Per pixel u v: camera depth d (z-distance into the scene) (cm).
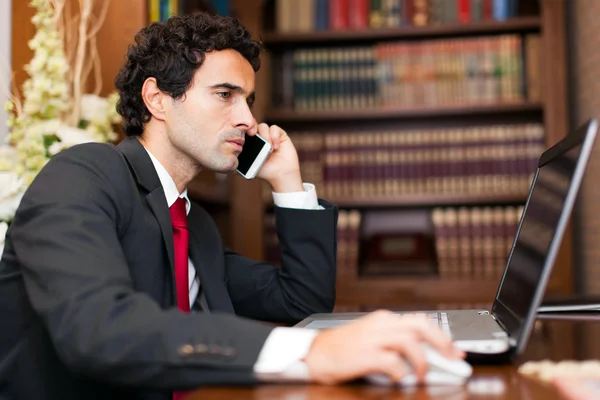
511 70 304
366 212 337
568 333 107
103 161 109
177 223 125
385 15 316
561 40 297
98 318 74
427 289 305
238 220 311
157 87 129
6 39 194
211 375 70
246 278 150
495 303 113
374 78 313
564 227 77
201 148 128
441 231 308
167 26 131
